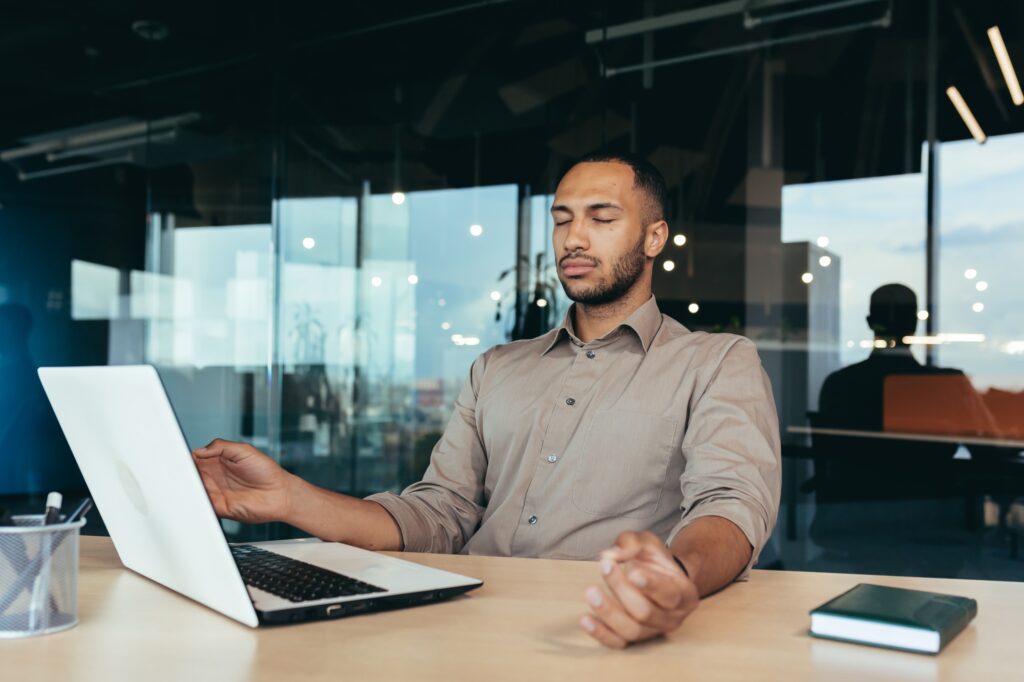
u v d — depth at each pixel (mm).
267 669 657
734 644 738
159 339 5406
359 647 717
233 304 5207
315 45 4961
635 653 710
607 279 1503
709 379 1407
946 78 3758
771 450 1291
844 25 3891
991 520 3535
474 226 4555
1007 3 3658
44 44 5641
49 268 5711
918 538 3650
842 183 3885
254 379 5121
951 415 3652
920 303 3764
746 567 1021
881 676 654
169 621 801
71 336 5688
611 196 1500
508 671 656
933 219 3766
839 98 3895
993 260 3666
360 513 1234
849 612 752
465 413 1640
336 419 4863
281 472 1169
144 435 765
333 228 4910
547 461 1473
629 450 1421
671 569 716
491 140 4520
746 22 4020
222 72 5246
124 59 5508
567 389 1505
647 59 4188
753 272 3990
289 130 5039
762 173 3992
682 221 4094
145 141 5512
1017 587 989
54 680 628
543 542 1435
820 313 3896
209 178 5293
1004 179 3666
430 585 888
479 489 1605
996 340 3641
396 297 4730
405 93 4723
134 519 914
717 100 4066
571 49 4332
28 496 5711
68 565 777
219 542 743
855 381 3822
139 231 5613
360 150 4836
